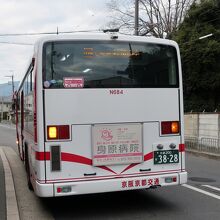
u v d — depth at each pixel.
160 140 8.14
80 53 7.86
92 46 7.93
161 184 8.02
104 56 7.96
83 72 7.81
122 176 7.85
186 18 27.16
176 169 8.23
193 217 7.70
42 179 7.46
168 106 8.26
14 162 15.86
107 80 7.90
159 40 8.35
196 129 21.30
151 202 9.03
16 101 16.81
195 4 27.08
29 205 8.88
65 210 8.46
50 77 7.64
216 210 8.23
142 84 8.11
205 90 25.62
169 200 9.18
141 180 7.88
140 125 8.01
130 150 7.91
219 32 25.14
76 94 7.71
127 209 8.45
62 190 7.45
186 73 25.70
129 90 8.01
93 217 7.90
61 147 7.57
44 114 7.55
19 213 8.07
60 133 7.58
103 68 7.92
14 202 8.77
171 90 8.30
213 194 9.78
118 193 9.98
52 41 7.74
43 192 7.39
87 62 7.87
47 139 7.52
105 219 7.73
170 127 8.23
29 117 9.33
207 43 24.72
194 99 26.00
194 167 14.80
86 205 8.87
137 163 7.96
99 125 7.77
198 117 21.12
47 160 7.49
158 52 8.32
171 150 8.21
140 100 8.06
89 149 7.70
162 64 8.32
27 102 10.02
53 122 7.57
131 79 8.05
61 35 7.79
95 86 7.82
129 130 7.93
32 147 8.52
